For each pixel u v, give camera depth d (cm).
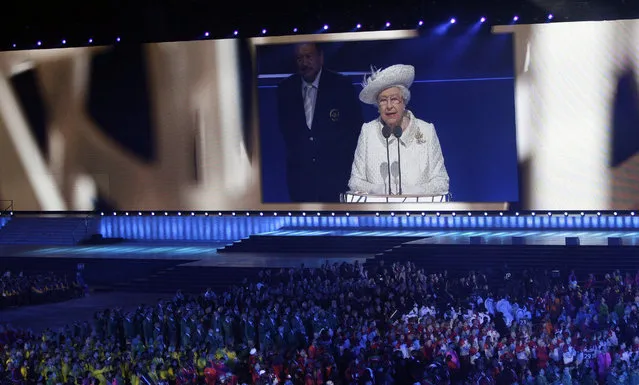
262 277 4266
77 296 4753
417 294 3684
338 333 3022
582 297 3481
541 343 2761
